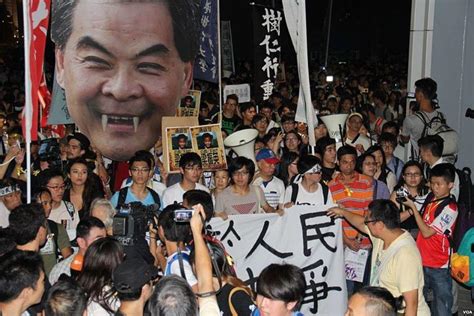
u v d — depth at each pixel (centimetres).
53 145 841
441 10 1141
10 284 390
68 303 366
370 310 368
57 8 918
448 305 645
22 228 502
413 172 682
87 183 717
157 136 975
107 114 951
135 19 938
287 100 1375
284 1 747
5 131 1034
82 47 933
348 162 711
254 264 675
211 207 527
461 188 672
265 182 768
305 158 702
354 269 698
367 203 713
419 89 891
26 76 610
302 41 723
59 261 562
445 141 868
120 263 413
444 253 634
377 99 1509
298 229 679
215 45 966
